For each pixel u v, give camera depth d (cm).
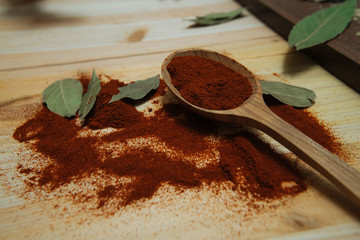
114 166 14
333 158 12
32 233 11
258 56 21
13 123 16
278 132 13
